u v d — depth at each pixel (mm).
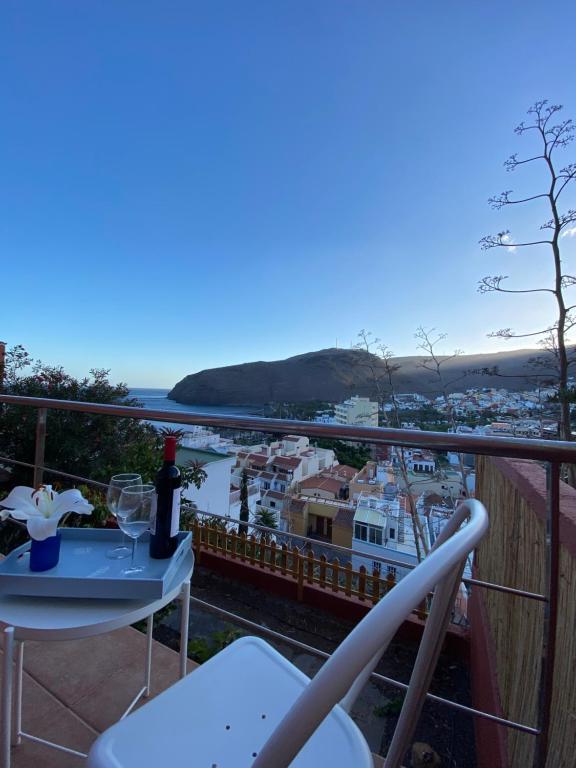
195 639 2639
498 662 1680
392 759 486
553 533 777
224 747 605
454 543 392
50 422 5004
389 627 313
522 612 1318
